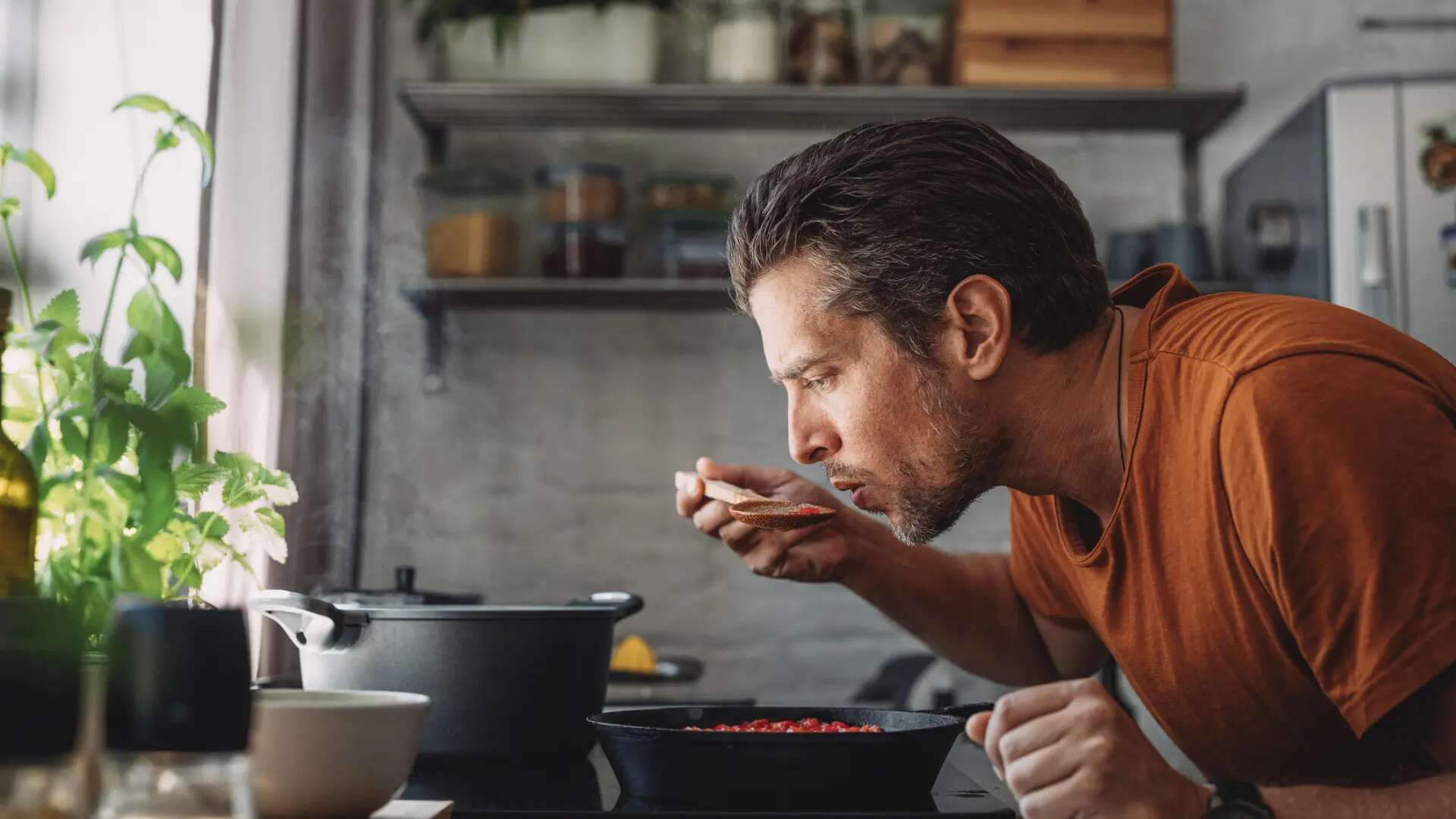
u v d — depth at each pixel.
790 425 1.03
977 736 0.77
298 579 1.58
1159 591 0.97
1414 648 0.74
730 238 1.04
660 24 2.67
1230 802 0.74
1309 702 0.93
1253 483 0.81
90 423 0.74
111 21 1.25
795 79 2.67
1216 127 2.87
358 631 0.96
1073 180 2.95
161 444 0.74
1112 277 2.66
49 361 0.76
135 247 0.81
